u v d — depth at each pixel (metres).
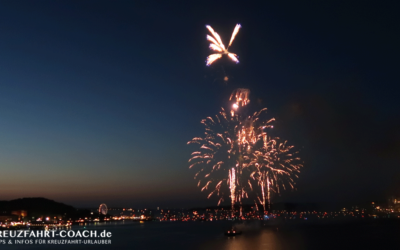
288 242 143.38
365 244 132.00
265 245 134.38
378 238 153.88
